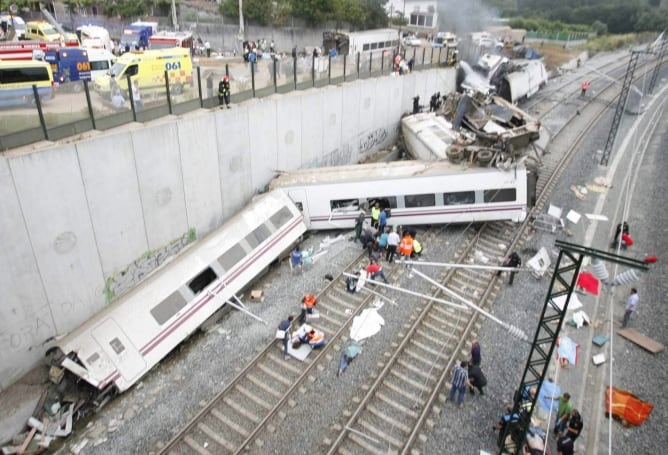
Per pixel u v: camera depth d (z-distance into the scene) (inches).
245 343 605.3
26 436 492.1
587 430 487.2
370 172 861.8
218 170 758.5
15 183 482.9
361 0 2148.1
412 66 1349.7
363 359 576.7
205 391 537.3
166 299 601.0
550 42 2588.6
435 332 619.5
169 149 658.2
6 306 502.9
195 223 740.0
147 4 1875.0
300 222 808.9
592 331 618.5
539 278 719.7
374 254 783.7
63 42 1048.8
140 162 618.5
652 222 864.3
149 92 653.3
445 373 547.2
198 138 702.5
